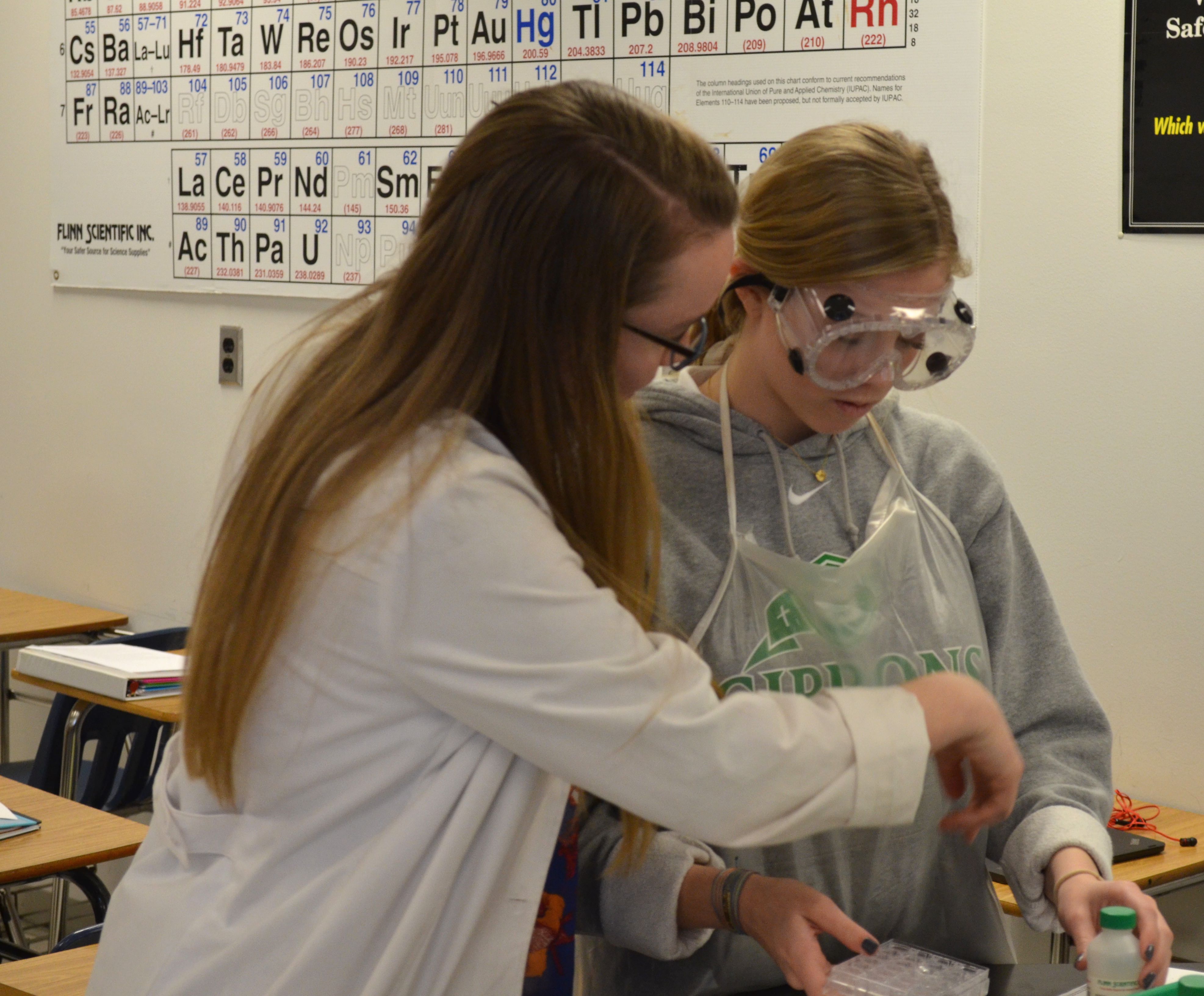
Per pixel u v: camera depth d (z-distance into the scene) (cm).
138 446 370
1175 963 139
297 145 327
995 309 241
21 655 292
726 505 122
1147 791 233
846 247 106
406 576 84
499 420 90
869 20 244
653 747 83
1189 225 219
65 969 154
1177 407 223
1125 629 233
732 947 120
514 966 96
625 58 272
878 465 128
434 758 89
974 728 95
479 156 88
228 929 91
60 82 375
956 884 127
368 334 91
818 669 118
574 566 85
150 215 358
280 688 89
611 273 85
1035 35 230
